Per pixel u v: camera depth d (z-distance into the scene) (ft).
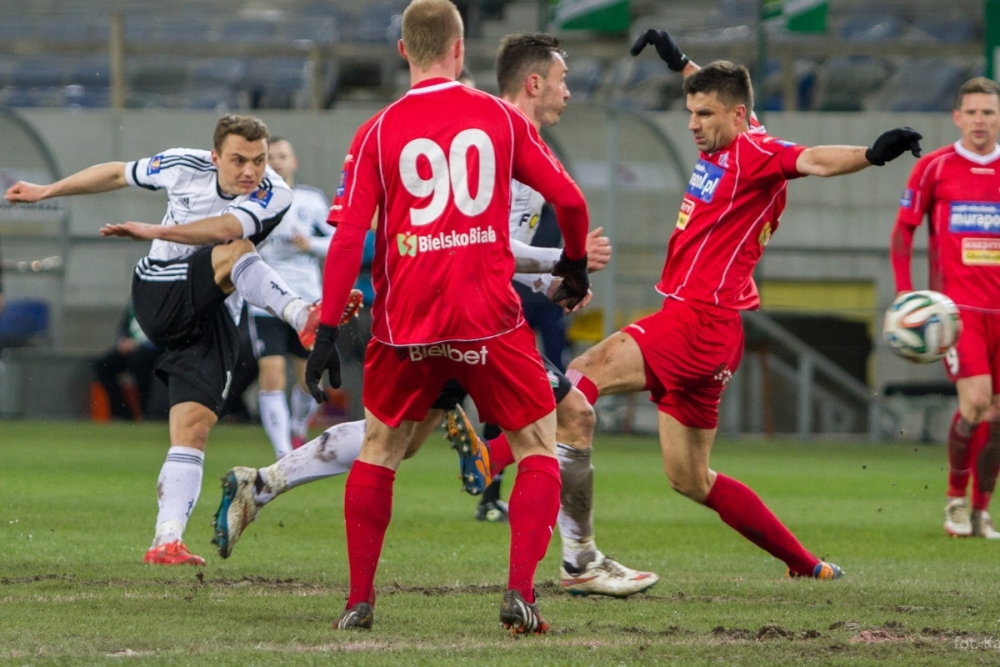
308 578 55.31
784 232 213.25
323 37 268.21
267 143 61.57
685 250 59.31
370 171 42.39
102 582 52.95
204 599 48.83
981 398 80.79
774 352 185.98
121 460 124.26
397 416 43.62
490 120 42.37
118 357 183.01
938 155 84.53
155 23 272.51
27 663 36.01
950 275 83.46
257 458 127.44
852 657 38.58
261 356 99.19
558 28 197.26
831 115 215.72
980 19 261.44
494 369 42.50
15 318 186.80
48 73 250.57
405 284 42.04
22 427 172.35
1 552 62.54
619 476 122.31
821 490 113.60
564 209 43.09
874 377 185.26
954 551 72.59
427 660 37.40
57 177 186.29
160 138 217.15
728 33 249.34
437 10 43.19
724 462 143.43
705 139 58.85
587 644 40.40
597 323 185.57
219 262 60.49
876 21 261.44
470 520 84.07
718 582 57.11
